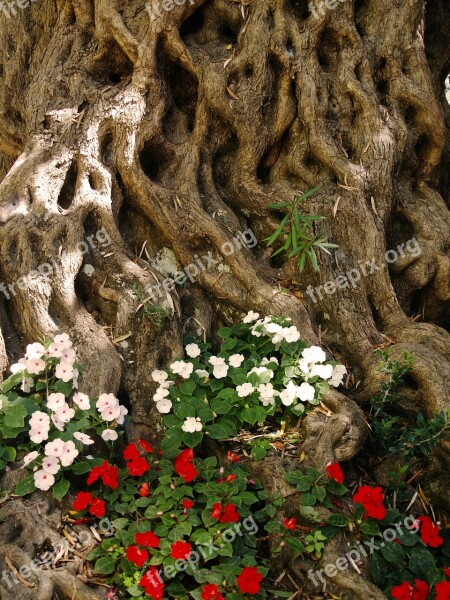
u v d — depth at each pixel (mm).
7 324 1992
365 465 1924
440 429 1830
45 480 1668
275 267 2207
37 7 2422
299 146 2229
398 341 2078
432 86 2291
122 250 2098
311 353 1931
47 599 1540
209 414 1853
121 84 2232
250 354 2059
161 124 2211
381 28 2277
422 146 2346
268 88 2213
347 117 2230
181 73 2271
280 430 1900
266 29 2209
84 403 1781
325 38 2260
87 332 1970
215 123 2238
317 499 1719
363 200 2158
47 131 2164
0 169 2654
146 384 1966
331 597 1619
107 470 1682
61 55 2270
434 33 2586
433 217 2279
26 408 1805
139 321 2006
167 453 1809
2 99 2443
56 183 2104
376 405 1960
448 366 1973
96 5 2209
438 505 1865
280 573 1668
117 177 2168
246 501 1702
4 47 2463
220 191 2250
